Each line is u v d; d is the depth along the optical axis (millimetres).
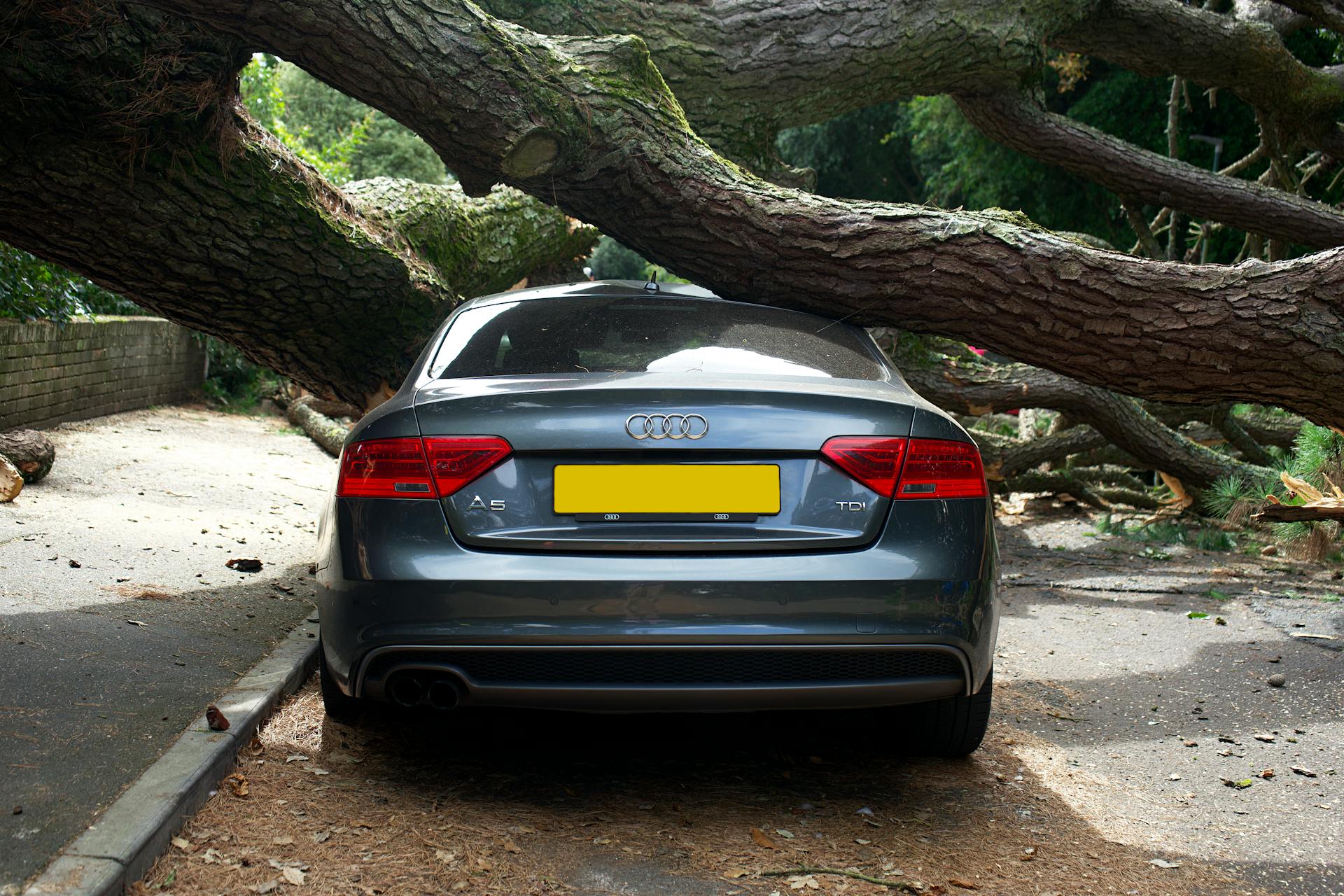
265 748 3338
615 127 4562
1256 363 4148
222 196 4863
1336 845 3057
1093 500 10398
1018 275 4305
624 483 2887
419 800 3051
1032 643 5535
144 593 4758
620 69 4703
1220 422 10102
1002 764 3686
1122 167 7992
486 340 3615
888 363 3740
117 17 4246
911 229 4457
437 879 2568
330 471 10195
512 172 4516
